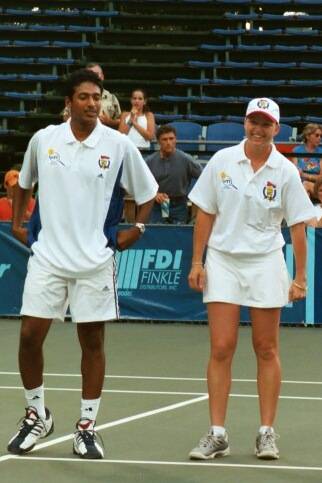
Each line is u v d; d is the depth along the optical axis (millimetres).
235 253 10805
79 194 10609
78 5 39094
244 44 38219
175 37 38125
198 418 13008
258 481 9695
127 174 10844
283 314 23047
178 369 17219
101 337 10773
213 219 11086
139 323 23312
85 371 10750
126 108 35438
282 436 12000
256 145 10656
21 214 11242
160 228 23125
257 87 36438
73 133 10648
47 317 10633
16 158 34188
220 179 10828
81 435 10711
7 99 35812
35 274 10641
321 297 22859
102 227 10719
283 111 36094
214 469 10211
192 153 26938
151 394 14812
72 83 10539
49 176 10664
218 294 10820
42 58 37094
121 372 16859
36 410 10945
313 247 22688
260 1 39000
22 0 39062
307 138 27375
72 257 10539
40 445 11258
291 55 37562
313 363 18203
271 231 10906
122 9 39188
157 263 23234
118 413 13336
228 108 35938
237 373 16906
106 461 10531
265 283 10828
